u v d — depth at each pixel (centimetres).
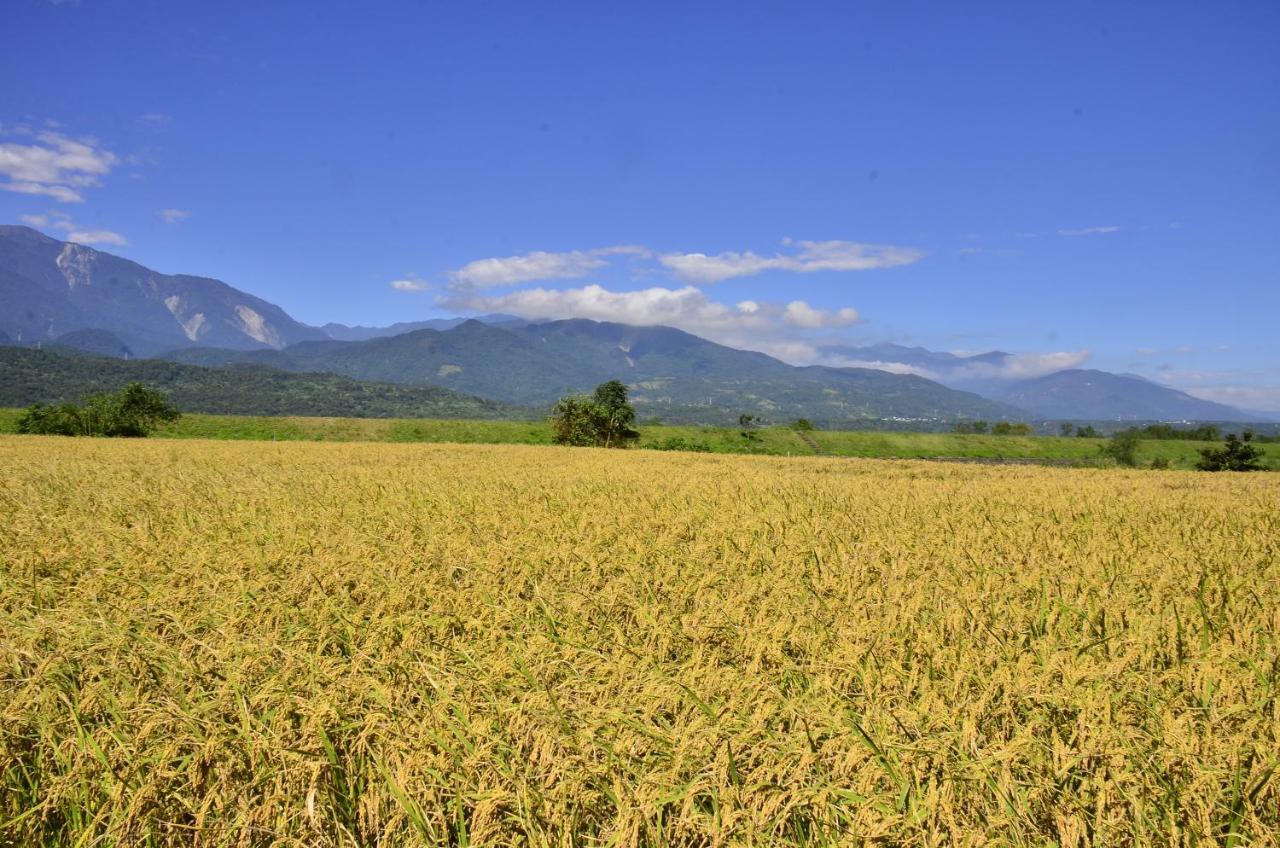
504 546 994
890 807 381
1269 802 393
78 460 3097
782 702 489
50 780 423
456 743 433
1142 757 417
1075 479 3175
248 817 390
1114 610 724
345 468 2758
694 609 747
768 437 11638
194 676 539
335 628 653
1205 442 12388
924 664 569
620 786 395
